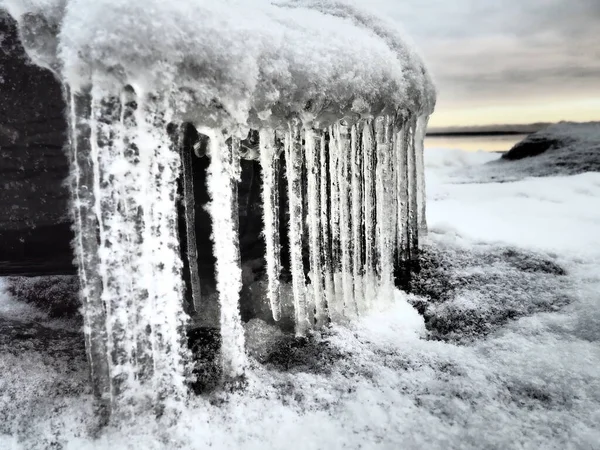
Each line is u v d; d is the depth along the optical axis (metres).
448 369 0.64
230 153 0.56
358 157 0.73
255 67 0.54
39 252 0.57
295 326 0.69
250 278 0.72
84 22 0.45
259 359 0.64
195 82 0.50
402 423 0.53
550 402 0.57
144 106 0.49
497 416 0.54
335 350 0.67
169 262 0.53
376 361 0.65
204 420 0.53
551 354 0.68
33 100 0.52
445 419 0.54
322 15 0.77
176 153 0.52
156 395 0.52
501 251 1.07
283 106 0.59
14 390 0.56
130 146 0.49
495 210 1.53
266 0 0.91
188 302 0.65
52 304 0.79
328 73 0.63
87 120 0.47
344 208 0.72
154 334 0.52
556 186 2.00
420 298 0.87
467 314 0.82
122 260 0.50
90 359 0.50
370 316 0.77
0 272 0.61
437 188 2.21
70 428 0.51
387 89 0.74
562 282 0.93
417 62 0.87
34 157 0.54
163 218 0.52
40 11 0.46
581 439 0.50
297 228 0.66
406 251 0.93
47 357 0.63
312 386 0.59
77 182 0.48
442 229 1.23
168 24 0.48
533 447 0.49
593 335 0.73
